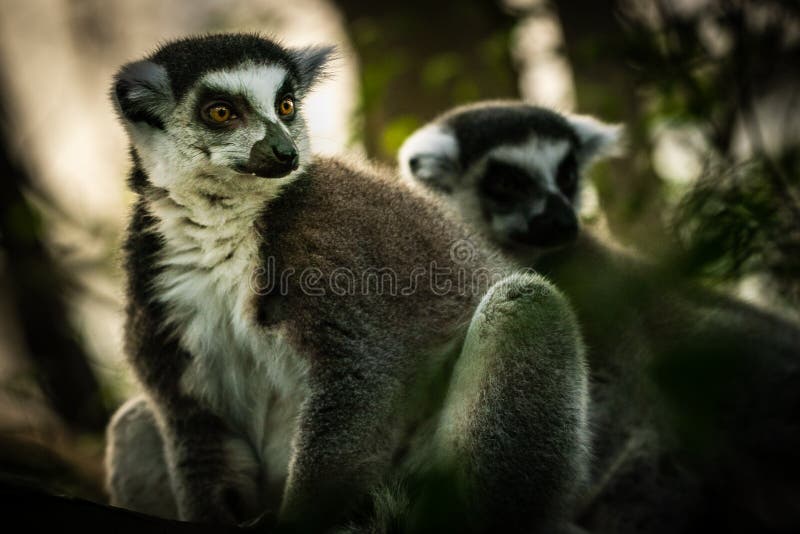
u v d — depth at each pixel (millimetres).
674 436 11797
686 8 15023
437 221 10336
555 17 17172
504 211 14047
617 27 16609
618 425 11977
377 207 9883
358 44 17656
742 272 9852
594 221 15195
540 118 14633
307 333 9047
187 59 9953
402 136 16125
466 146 14516
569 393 9188
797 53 14055
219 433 10070
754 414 11773
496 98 17906
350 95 18250
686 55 13594
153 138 9750
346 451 8938
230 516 9734
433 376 9586
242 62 9922
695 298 12172
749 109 13656
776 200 11078
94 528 7059
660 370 5402
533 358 9047
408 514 8680
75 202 19266
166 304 9805
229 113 9633
